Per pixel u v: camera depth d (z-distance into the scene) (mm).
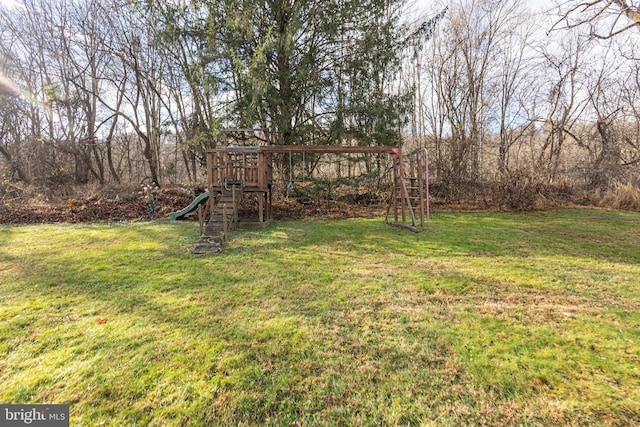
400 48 10891
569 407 1829
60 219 9344
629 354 2357
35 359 2332
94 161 19281
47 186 12727
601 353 2373
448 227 7887
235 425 1727
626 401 1869
